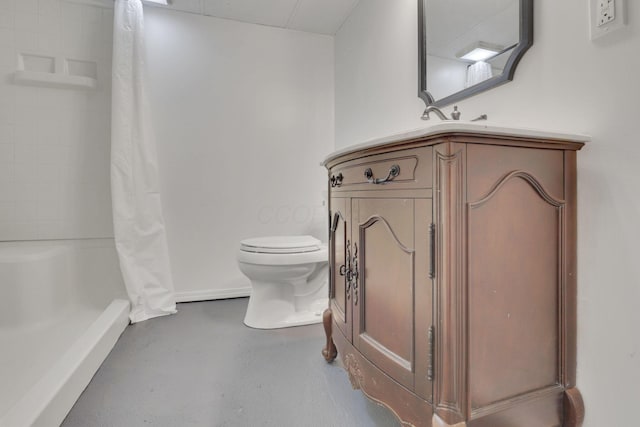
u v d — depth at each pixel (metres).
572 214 0.82
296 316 1.82
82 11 1.96
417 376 0.75
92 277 1.98
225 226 2.27
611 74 0.76
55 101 1.94
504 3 1.04
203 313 1.98
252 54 2.30
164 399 1.13
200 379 1.26
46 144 1.93
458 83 1.25
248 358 1.43
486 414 0.71
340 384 1.23
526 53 0.97
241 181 2.30
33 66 1.90
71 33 1.94
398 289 0.81
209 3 2.06
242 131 2.29
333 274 1.25
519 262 0.75
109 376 1.28
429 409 0.72
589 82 0.81
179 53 2.15
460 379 0.68
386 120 1.79
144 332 1.70
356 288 1.00
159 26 2.10
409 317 0.78
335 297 1.23
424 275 0.73
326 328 1.34
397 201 0.81
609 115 0.77
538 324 0.78
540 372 0.79
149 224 1.95
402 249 0.79
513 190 0.74
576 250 0.83
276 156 2.38
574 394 0.82
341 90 2.36
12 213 1.89
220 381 1.25
